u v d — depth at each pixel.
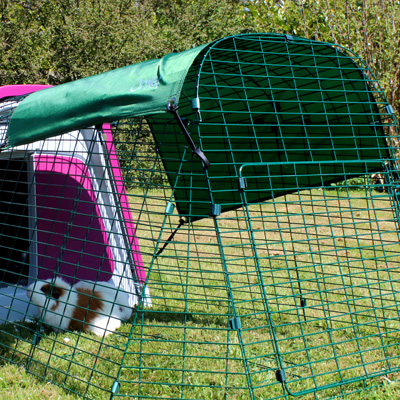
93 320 4.79
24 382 3.63
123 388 3.54
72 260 5.51
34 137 3.88
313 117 5.13
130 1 17.64
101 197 5.61
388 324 4.94
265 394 3.46
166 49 17.88
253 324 5.02
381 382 3.71
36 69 15.71
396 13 13.48
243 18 19.70
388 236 10.07
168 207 3.26
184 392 3.51
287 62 4.55
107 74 3.70
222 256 3.20
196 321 5.16
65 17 16.27
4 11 15.97
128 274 5.69
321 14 14.41
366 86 4.38
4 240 5.73
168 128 5.64
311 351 4.31
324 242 9.61
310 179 5.57
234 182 5.93
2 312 5.00
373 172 4.95
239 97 5.22
